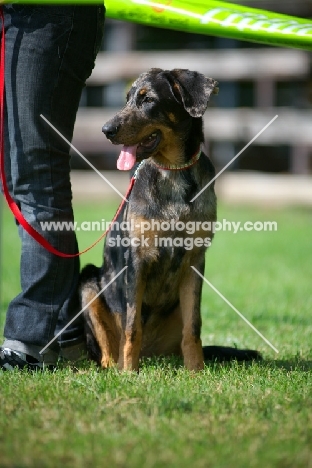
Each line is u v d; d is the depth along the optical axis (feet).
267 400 22.18
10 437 18.66
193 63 109.29
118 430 19.51
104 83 114.62
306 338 35.06
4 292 50.47
